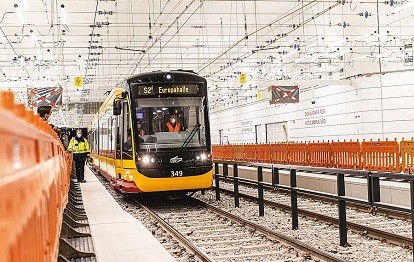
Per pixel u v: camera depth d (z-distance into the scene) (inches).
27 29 1103.6
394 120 999.0
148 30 1173.7
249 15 1090.1
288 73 1219.2
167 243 343.9
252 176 799.7
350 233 356.2
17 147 67.5
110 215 426.6
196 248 297.6
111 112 624.1
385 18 975.0
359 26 1016.2
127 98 510.3
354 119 1079.6
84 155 775.7
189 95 515.8
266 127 1596.9
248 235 364.2
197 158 509.0
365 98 1042.7
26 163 78.2
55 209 182.4
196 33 1232.2
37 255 95.7
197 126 514.6
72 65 1381.6
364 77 1042.1
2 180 52.5
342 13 1005.2
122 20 1082.1
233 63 1316.4
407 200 435.8
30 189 82.6
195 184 507.8
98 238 319.0
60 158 275.9
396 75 994.7
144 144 499.8
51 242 145.8
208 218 457.7
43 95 895.7
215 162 597.9
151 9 1003.9
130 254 271.7
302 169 352.2
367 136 1044.5
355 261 271.7
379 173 255.9
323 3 1013.8
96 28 1135.0
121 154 520.4
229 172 923.4
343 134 1126.4
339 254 288.7
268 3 1000.2
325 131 1208.8
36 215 93.9
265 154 837.2
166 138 505.4
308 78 1272.1
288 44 1214.3
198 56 1417.3
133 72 1696.6
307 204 538.0
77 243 284.4
